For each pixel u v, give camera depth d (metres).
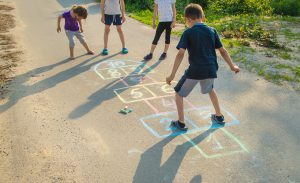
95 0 14.74
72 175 3.81
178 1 14.16
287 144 4.43
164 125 4.84
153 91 5.91
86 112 5.18
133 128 4.75
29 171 3.88
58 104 5.43
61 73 6.66
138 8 13.12
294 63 7.33
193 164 4.00
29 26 10.38
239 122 4.95
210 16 12.88
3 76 6.48
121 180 3.73
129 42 8.80
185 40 4.32
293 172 3.90
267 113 5.21
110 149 4.28
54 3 14.21
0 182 3.70
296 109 5.34
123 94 5.78
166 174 3.83
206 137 4.56
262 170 3.92
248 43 8.63
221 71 6.84
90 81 6.30
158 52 8.02
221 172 3.88
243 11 13.54
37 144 4.38
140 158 4.11
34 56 7.64
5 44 8.51
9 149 4.28
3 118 5.01
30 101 5.52
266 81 6.38
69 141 4.45
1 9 12.87
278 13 14.17
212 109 5.30
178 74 6.66
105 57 7.59
